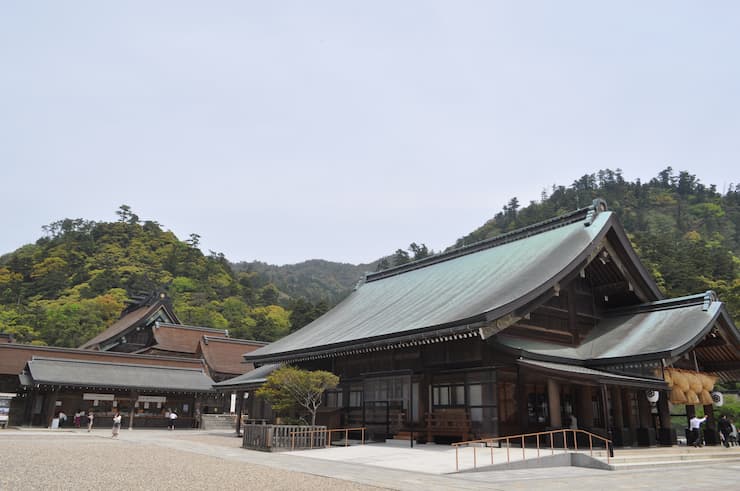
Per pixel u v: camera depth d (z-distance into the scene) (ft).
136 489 37.45
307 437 78.38
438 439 82.53
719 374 97.14
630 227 594.24
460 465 56.44
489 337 75.77
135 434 125.70
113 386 156.46
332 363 108.17
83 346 244.22
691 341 77.30
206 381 176.04
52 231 603.26
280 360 112.37
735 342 88.17
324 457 65.62
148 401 165.17
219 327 353.51
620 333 88.89
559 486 44.16
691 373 88.28
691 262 330.95
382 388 92.12
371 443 86.84
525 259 95.20
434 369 84.69
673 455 67.36
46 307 336.70
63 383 149.07
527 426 77.15
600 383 71.56
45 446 76.74
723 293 269.03
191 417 170.50
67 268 433.89
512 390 77.56
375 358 96.84
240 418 123.85
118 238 497.46
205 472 48.75
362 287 145.07
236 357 207.31
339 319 122.01
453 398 81.97
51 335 281.13
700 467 62.69
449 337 76.69
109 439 100.53
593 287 98.07
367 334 91.20
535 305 79.15
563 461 60.80
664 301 92.27
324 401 108.27
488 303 77.25
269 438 74.95
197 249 525.75
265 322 343.87
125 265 444.96
